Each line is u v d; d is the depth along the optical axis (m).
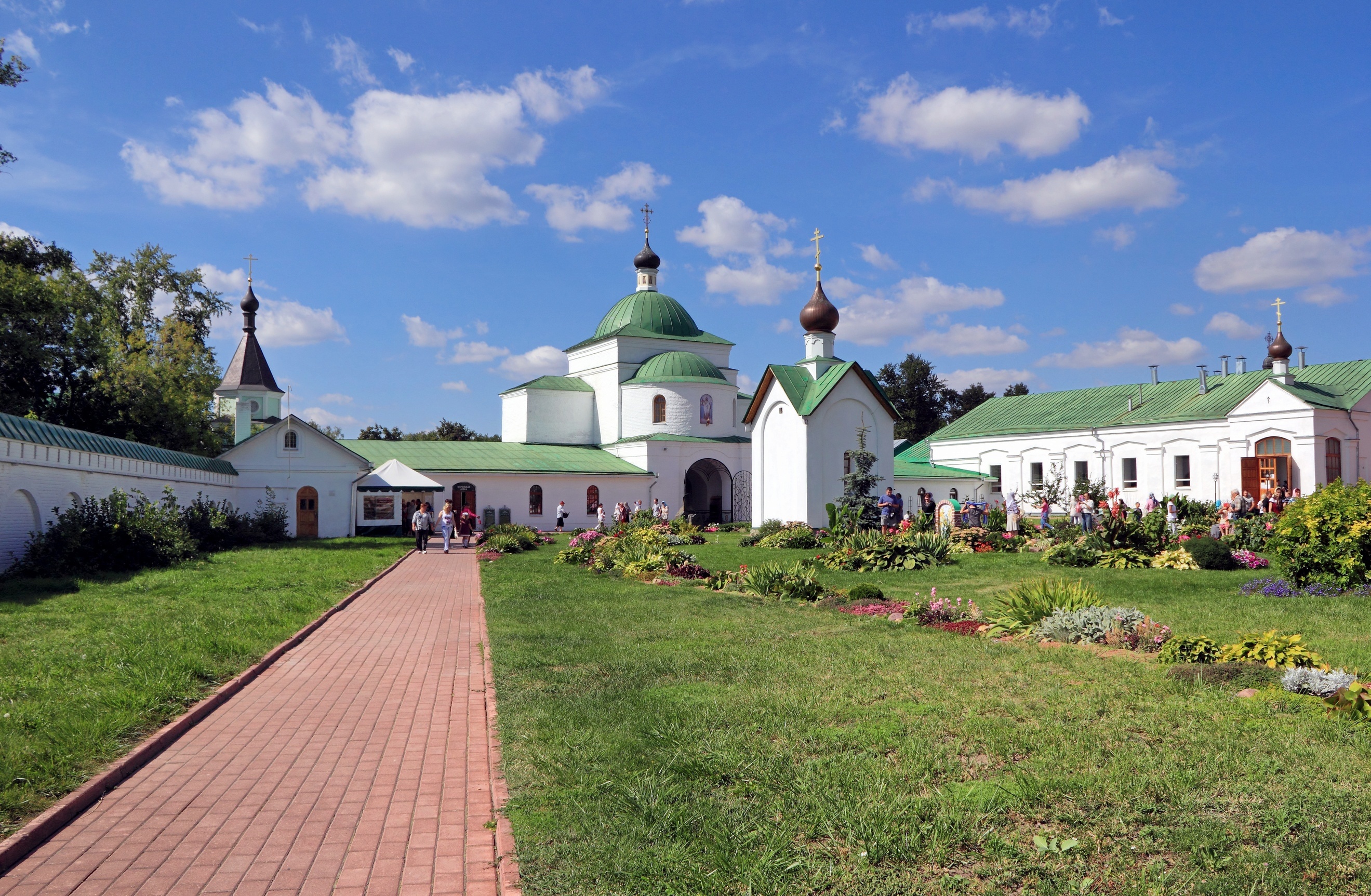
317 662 11.73
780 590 17.81
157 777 7.01
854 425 42.44
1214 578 19.38
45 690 8.93
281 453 40.59
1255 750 6.93
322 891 5.03
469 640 13.52
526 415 58.88
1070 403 54.56
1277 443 41.94
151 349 50.50
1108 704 8.40
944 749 7.16
